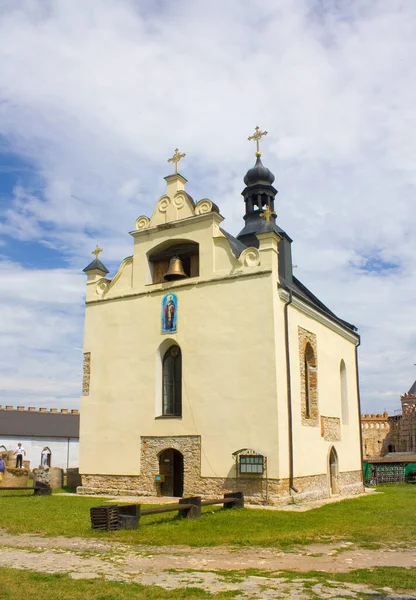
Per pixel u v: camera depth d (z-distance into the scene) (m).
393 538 13.55
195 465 22.09
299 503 21.06
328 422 26.33
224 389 21.95
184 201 24.72
